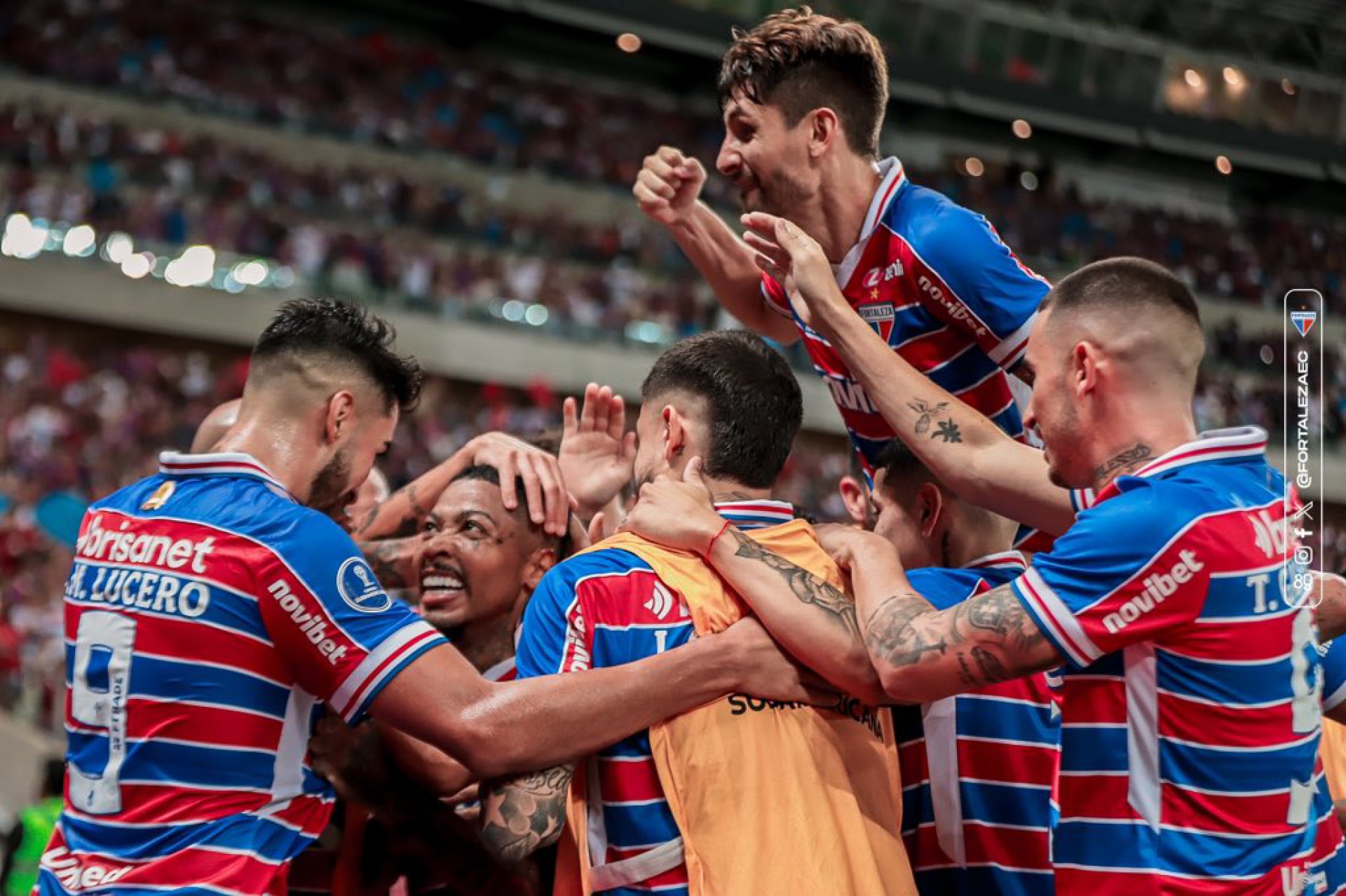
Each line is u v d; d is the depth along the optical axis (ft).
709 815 5.88
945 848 6.84
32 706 31.42
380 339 6.69
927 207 7.38
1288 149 89.45
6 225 52.54
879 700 6.11
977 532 7.29
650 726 6.01
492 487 7.61
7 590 36.76
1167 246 82.33
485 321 58.08
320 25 77.36
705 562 6.38
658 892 5.93
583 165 73.31
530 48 81.66
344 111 69.67
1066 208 83.61
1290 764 5.49
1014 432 7.71
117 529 6.12
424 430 53.11
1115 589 5.43
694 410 6.67
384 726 6.47
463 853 6.48
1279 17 87.20
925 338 7.53
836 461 58.03
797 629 6.02
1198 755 5.44
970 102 83.66
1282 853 5.42
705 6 79.97
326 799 6.21
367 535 8.46
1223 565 5.41
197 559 5.89
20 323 53.47
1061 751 5.75
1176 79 88.17
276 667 5.94
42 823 16.25
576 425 8.68
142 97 63.00
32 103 59.98
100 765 5.87
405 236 62.95
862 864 5.93
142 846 5.74
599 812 6.11
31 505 41.98
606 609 6.20
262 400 6.47
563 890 6.16
